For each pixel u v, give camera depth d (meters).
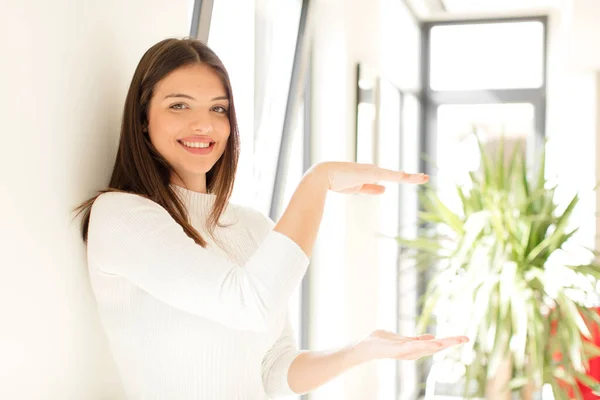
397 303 5.21
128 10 1.52
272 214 3.31
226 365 1.32
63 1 1.28
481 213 3.82
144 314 1.29
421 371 5.51
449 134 6.23
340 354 1.48
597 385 3.56
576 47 4.68
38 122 1.21
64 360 1.31
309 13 3.36
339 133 3.62
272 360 1.61
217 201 1.47
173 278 1.14
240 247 1.50
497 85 6.15
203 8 2.27
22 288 1.17
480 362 3.65
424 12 5.96
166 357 1.30
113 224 1.22
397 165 5.34
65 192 1.30
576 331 3.49
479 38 6.16
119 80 1.50
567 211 3.73
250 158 2.91
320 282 3.61
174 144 1.37
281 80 3.29
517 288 3.58
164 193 1.36
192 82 1.37
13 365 1.15
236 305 1.11
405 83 5.50
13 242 1.15
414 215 5.83
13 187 1.15
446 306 3.93
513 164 3.97
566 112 5.75
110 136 1.48
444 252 5.11
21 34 1.16
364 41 4.05
